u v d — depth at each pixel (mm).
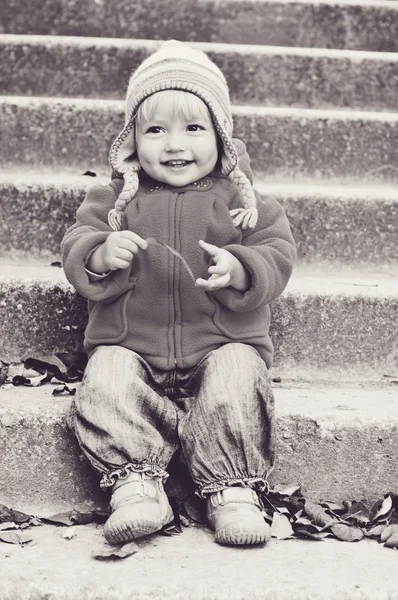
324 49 4121
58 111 3502
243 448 2092
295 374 2777
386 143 3607
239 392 2133
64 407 2287
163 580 1778
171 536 2059
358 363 2787
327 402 2467
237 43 4391
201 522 2154
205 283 2164
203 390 2162
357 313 2773
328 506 2242
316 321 2766
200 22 4379
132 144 2445
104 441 2068
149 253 2346
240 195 2438
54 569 1826
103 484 2072
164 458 2141
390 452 2316
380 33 4418
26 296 2719
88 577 1786
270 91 3996
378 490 2318
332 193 3176
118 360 2223
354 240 3174
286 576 1817
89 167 3523
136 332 2330
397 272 3188
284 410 2346
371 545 2045
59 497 2254
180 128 2359
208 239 2379
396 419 2320
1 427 2244
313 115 3568
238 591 1754
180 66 2365
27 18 4355
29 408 2268
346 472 2316
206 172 2420
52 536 2057
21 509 2244
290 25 4391
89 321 2400
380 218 3172
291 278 3002
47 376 2607
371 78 4020
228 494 2064
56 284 2725
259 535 1975
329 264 3176
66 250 2354
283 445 2307
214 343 2318
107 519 2123
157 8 4375
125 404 2105
